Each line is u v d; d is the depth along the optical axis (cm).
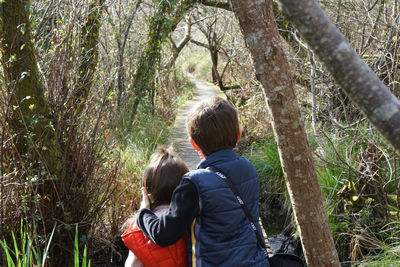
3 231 319
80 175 351
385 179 464
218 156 162
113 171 394
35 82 307
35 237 293
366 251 419
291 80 115
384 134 44
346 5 630
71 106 335
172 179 190
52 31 365
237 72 1331
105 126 379
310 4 46
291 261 165
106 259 405
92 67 394
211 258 153
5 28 289
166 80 1223
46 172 310
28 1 290
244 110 869
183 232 158
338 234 444
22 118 298
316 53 47
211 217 154
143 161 530
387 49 485
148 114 845
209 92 1561
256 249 160
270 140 699
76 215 348
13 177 312
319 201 126
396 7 532
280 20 764
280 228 550
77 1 357
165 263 177
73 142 342
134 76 790
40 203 322
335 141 536
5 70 296
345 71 45
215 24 1510
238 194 157
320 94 601
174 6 830
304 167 121
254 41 110
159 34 816
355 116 540
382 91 44
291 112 115
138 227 179
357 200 438
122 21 718
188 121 169
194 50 2392
